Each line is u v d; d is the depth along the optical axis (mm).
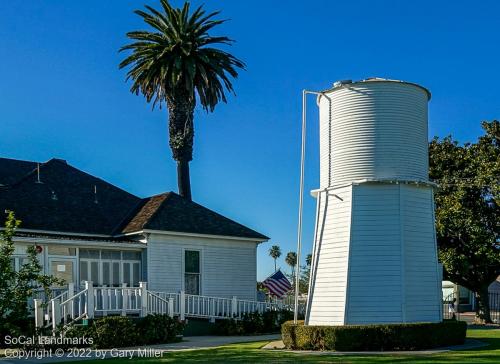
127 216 36438
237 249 36469
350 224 24234
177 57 45938
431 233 25047
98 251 31891
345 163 25078
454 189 39406
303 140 25734
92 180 39031
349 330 21797
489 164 37938
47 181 36500
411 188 24766
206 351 22438
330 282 24422
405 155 24828
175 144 47406
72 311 25688
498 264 38500
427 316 23844
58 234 32156
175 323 27922
